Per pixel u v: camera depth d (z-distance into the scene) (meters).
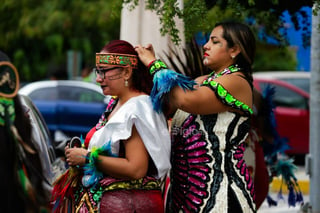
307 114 17.22
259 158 6.91
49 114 18.36
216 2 6.69
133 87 5.31
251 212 5.24
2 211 5.51
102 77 5.25
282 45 7.47
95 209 5.15
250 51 5.34
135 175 5.02
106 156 5.02
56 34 25.30
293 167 7.01
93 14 24.86
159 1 6.14
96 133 5.24
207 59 5.39
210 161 5.15
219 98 5.09
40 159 5.91
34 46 26.12
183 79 5.07
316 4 6.21
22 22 24.41
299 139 17.22
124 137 4.98
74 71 24.44
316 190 8.29
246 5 6.68
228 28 5.31
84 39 25.88
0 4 24.12
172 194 5.39
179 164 5.29
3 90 5.64
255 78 17.77
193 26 6.20
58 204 5.43
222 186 5.11
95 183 5.15
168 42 7.01
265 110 7.01
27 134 5.84
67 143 5.48
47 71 27.22
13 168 5.62
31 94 18.34
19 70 26.02
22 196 5.66
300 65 21.75
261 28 7.84
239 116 5.21
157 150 5.05
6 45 24.86
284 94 17.44
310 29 7.72
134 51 5.30
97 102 18.56
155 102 5.08
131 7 6.51
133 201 5.09
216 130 5.16
